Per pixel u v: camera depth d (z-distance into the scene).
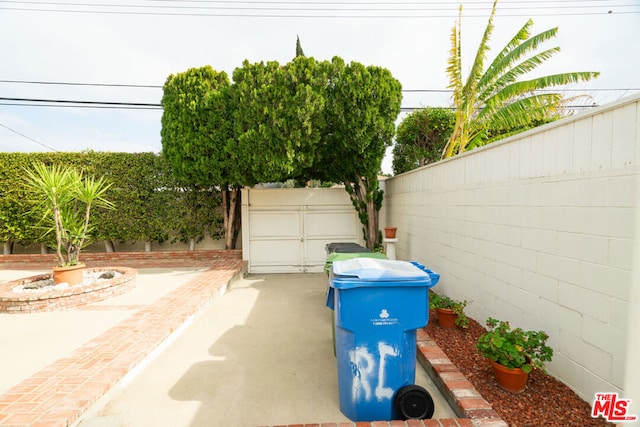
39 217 8.98
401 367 2.60
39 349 3.83
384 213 9.51
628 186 2.10
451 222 5.04
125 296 6.05
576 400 2.51
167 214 9.83
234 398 3.02
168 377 3.42
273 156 7.13
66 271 6.11
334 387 3.22
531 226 3.14
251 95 7.06
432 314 4.68
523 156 3.26
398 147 11.60
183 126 7.95
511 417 2.37
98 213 9.66
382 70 7.14
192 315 5.00
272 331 4.74
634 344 2.07
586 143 2.45
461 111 7.72
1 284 6.73
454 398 2.64
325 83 7.10
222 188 9.48
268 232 9.16
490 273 3.92
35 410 2.50
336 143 7.60
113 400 2.99
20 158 9.63
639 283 2.04
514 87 6.48
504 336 2.85
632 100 2.04
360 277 2.55
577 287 2.55
